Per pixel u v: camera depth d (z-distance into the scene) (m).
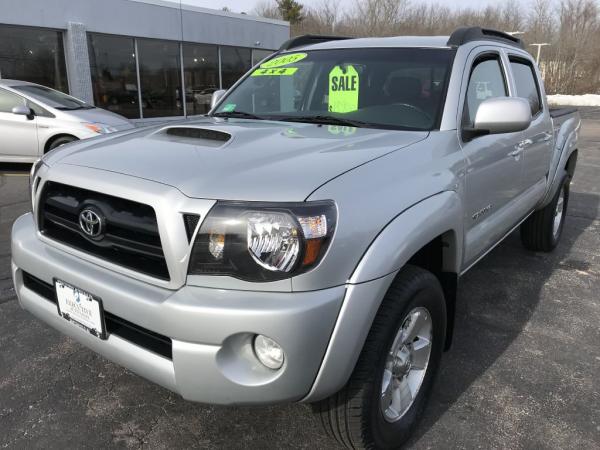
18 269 2.36
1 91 8.12
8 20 11.55
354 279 1.78
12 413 2.49
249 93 3.39
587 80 47.34
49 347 3.08
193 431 2.40
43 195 2.25
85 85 13.15
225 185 1.79
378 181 1.98
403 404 2.27
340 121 2.79
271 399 1.75
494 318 3.55
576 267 4.56
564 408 2.59
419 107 2.74
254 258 1.69
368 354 1.90
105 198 1.98
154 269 1.86
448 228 2.25
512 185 3.37
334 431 2.04
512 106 2.55
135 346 1.90
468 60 2.94
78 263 2.07
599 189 8.16
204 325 1.69
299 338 1.67
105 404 2.58
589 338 3.30
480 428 2.44
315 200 1.74
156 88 15.15
